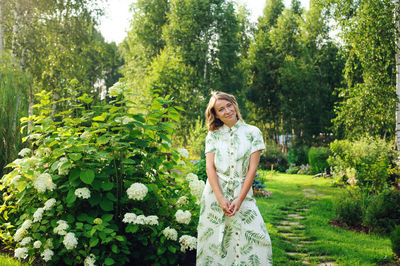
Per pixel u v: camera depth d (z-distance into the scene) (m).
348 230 5.27
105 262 2.54
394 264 3.62
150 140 3.23
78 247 2.63
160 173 3.38
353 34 7.77
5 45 12.98
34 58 12.73
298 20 25.94
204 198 2.35
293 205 7.61
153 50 22.58
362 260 3.69
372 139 8.87
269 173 15.95
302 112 24.61
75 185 2.67
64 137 3.01
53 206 2.85
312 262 3.64
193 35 20.77
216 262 2.22
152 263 2.96
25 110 4.52
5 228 3.29
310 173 16.03
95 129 3.02
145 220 2.74
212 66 21.52
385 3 7.47
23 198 3.02
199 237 2.32
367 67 7.90
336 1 8.14
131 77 21.92
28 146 4.21
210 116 2.37
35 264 2.97
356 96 8.08
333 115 23.14
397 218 5.07
